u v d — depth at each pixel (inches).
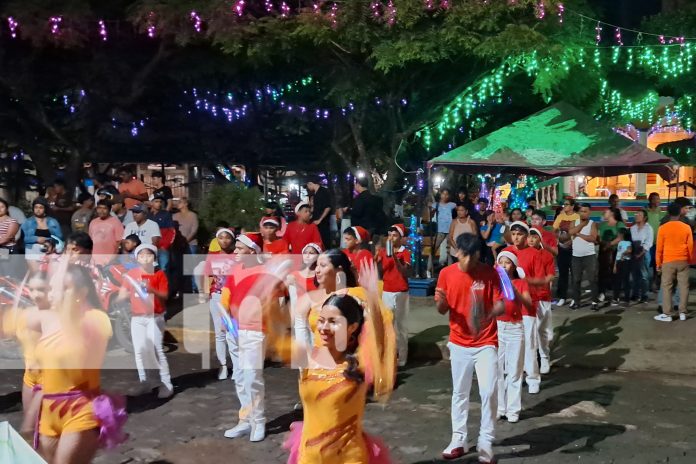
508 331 287.6
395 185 711.1
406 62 589.6
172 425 290.2
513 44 515.5
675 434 277.6
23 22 578.2
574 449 259.9
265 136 843.4
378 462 161.3
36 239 452.4
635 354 387.9
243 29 562.9
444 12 546.9
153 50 693.3
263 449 261.0
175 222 514.9
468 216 522.9
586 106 687.7
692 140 854.5
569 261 497.0
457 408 250.8
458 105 618.8
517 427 285.7
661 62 628.1
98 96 691.4
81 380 179.3
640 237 489.7
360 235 348.2
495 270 251.6
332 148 775.1
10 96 697.6
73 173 708.7
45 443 179.3
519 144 466.6
